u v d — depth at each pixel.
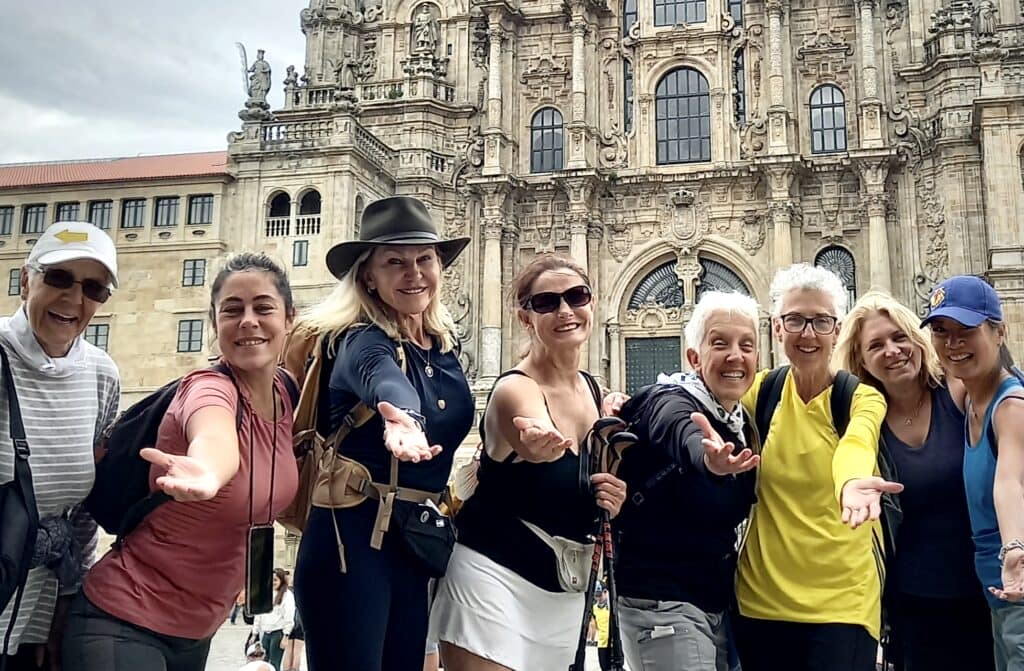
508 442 7.06
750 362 7.58
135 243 46.06
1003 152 40.88
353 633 6.42
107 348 45.41
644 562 7.49
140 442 6.73
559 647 7.17
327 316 6.98
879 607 7.63
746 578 7.79
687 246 48.28
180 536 6.43
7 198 47.31
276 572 21.81
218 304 6.71
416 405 5.80
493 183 48.50
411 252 6.89
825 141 47.97
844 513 6.19
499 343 47.38
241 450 6.51
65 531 6.70
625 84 51.00
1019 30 43.75
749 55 49.47
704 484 7.33
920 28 46.81
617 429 7.04
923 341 7.92
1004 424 7.04
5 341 6.48
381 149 49.00
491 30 50.81
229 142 46.16
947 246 44.00
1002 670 7.23
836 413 7.62
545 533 7.04
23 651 6.86
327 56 53.44
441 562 6.73
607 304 48.91
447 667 7.14
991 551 7.20
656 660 7.31
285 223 45.19
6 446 6.38
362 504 6.62
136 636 6.36
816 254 47.12
